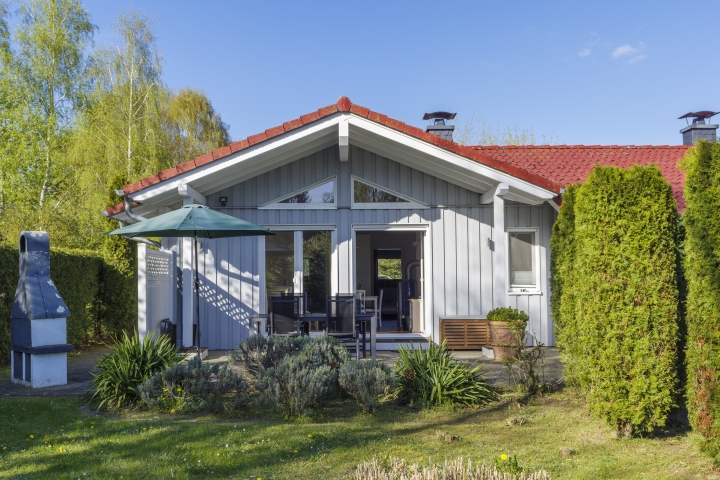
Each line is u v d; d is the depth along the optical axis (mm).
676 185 11805
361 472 3986
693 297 4707
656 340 5086
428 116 14555
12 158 22750
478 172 9984
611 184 5270
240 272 11445
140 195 9766
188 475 4320
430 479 3568
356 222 11602
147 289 10227
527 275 11883
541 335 11695
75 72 25594
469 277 11672
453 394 6602
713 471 4438
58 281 11219
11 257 9891
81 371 9195
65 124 25297
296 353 7305
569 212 7527
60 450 4898
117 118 24750
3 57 24312
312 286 11578
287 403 6125
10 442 5125
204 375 6496
